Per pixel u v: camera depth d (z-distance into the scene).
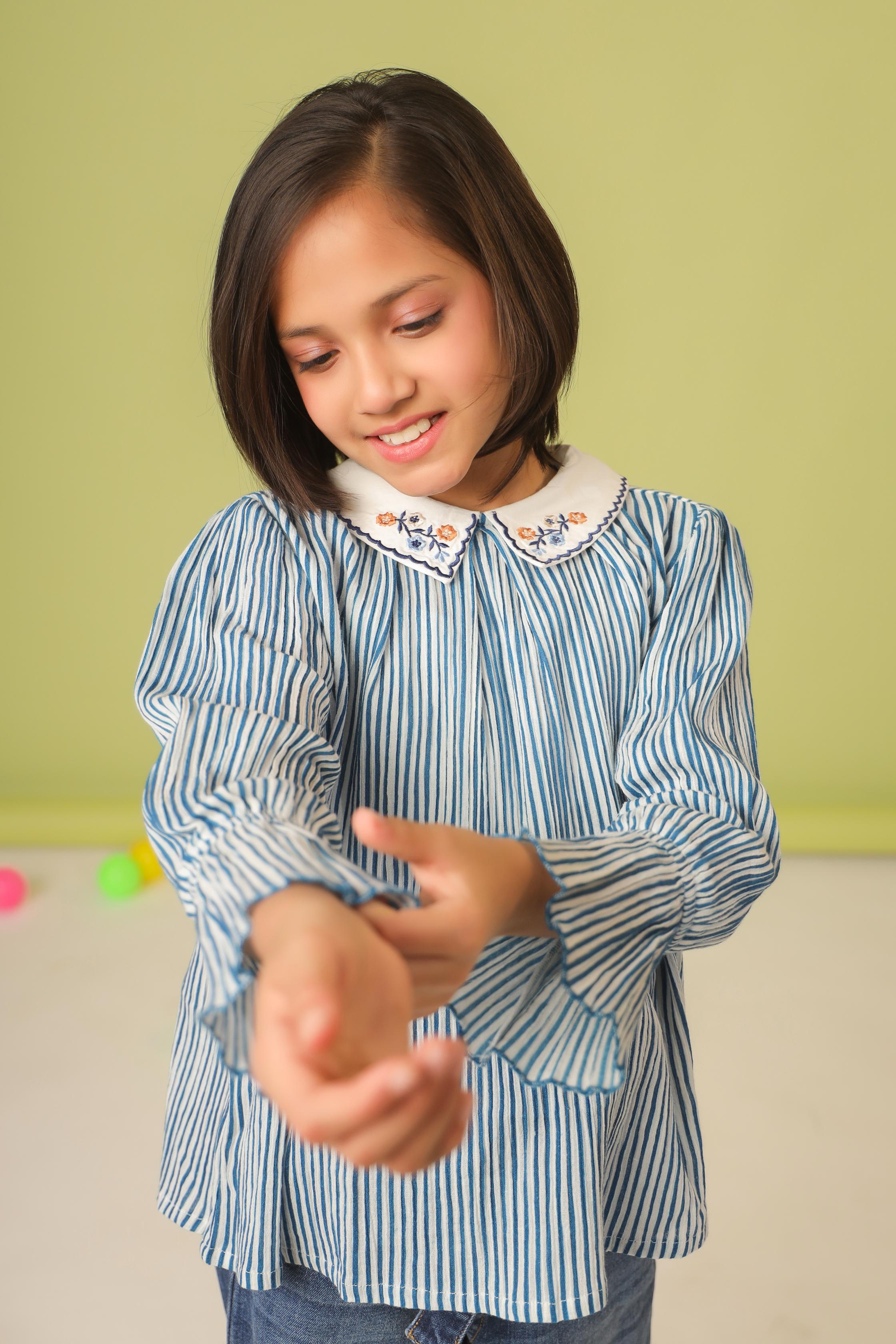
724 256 3.10
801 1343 1.46
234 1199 0.76
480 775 0.75
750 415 3.17
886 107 3.02
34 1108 1.89
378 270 0.64
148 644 0.74
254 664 0.68
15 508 3.22
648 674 0.79
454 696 0.75
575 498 0.81
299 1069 0.36
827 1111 1.92
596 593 0.79
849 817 3.02
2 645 3.28
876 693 3.29
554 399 0.75
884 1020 2.21
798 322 3.13
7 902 2.59
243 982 0.42
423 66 3.07
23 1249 1.60
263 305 0.67
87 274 3.11
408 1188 0.72
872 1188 1.74
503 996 0.58
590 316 3.13
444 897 0.48
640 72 3.04
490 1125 0.72
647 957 0.58
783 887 2.79
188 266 3.12
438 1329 0.75
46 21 3.00
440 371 0.67
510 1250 0.72
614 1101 0.75
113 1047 2.06
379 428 0.68
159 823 0.56
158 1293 1.54
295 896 0.44
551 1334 0.76
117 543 3.25
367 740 0.75
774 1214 1.68
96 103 3.04
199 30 3.03
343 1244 0.72
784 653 3.28
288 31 3.04
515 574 0.78
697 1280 1.56
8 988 2.24
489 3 3.03
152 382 3.17
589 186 3.09
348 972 0.40
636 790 0.73
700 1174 0.82
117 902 2.63
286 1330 0.77
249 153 3.08
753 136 3.05
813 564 3.24
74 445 3.19
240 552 0.76
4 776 3.34
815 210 3.07
